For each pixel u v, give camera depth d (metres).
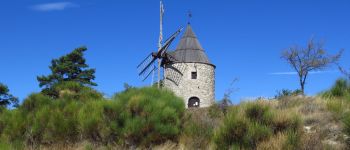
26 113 13.14
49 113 12.62
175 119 12.05
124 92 13.43
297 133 9.73
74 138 12.05
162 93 13.46
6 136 12.42
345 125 9.55
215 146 10.27
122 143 11.54
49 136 12.14
